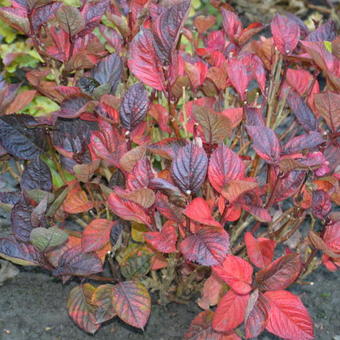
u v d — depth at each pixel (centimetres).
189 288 155
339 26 270
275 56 155
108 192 137
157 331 151
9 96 148
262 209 130
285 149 132
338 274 166
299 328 131
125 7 161
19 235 138
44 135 147
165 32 132
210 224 125
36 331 149
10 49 201
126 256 149
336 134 138
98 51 157
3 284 158
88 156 145
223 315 131
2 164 177
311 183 140
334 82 139
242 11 276
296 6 280
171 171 127
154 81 138
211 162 128
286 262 129
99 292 140
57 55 155
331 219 135
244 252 156
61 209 148
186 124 143
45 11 150
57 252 142
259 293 131
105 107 141
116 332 150
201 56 164
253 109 140
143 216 134
